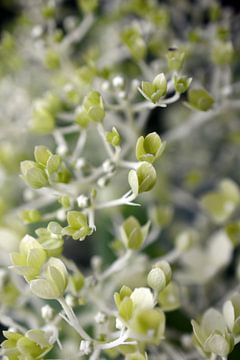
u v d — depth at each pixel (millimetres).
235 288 292
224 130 387
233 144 388
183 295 277
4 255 278
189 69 342
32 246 208
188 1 369
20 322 289
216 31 296
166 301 234
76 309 279
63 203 221
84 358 258
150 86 217
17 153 325
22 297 263
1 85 382
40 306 284
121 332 203
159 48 316
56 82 329
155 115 398
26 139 367
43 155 215
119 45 372
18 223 278
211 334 208
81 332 207
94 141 360
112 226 308
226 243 307
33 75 380
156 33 324
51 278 203
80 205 221
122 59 372
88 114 226
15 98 360
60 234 207
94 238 324
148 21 323
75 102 281
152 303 195
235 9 401
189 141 397
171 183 378
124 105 258
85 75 276
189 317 279
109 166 233
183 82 226
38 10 366
